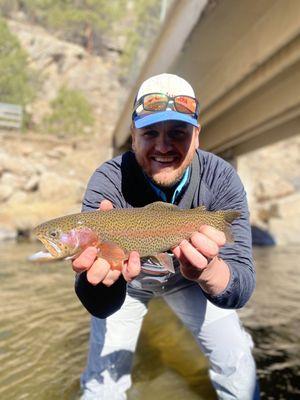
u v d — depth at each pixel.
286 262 2.86
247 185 5.52
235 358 0.83
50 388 0.90
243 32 2.28
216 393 0.91
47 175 5.27
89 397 0.82
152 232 0.61
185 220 0.63
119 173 0.75
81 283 0.63
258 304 1.65
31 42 10.34
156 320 1.38
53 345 1.15
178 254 0.58
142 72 3.87
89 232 0.59
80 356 1.08
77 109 8.23
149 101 0.68
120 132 5.75
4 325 1.30
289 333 1.30
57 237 0.58
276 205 5.05
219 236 0.57
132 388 0.93
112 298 0.65
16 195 5.03
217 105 3.35
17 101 8.16
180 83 0.70
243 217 0.76
